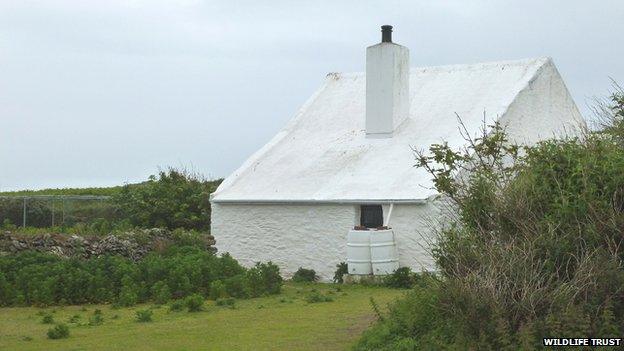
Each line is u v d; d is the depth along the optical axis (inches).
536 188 524.4
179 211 1290.6
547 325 454.9
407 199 959.0
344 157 1109.1
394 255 959.0
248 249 1115.3
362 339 535.2
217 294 806.5
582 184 514.9
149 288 807.1
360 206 1029.2
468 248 508.7
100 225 1135.0
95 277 796.0
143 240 970.7
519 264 480.1
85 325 655.1
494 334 461.7
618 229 490.0
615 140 561.6
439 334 494.9
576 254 488.7
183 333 607.5
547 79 1088.8
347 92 1252.5
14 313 730.8
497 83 1096.8
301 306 748.6
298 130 1225.4
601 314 462.9
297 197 1063.0
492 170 573.3
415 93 1168.8
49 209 1230.3
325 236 1045.8
